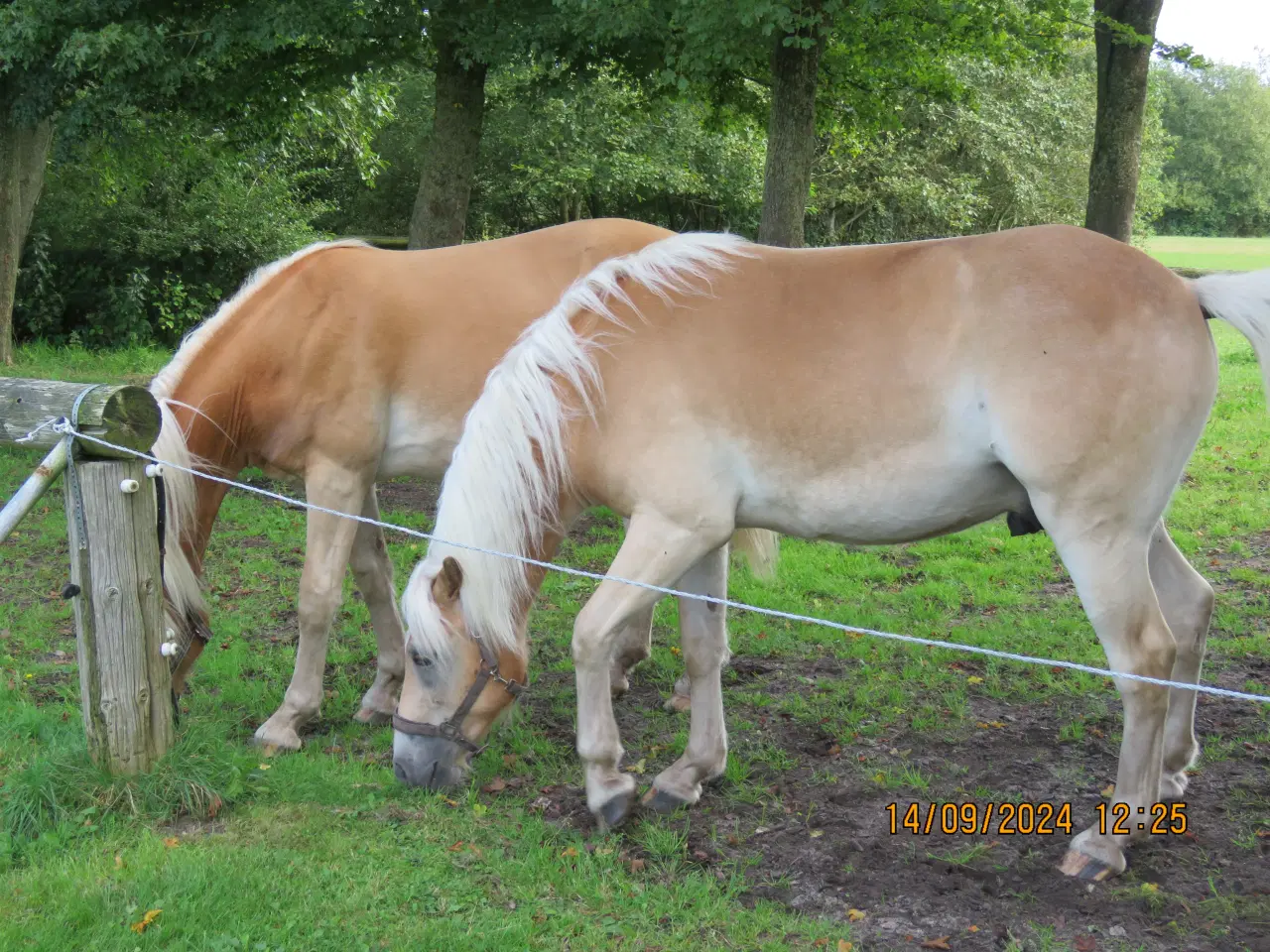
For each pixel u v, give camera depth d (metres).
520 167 21.94
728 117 11.72
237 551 6.54
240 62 9.94
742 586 5.81
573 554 6.46
